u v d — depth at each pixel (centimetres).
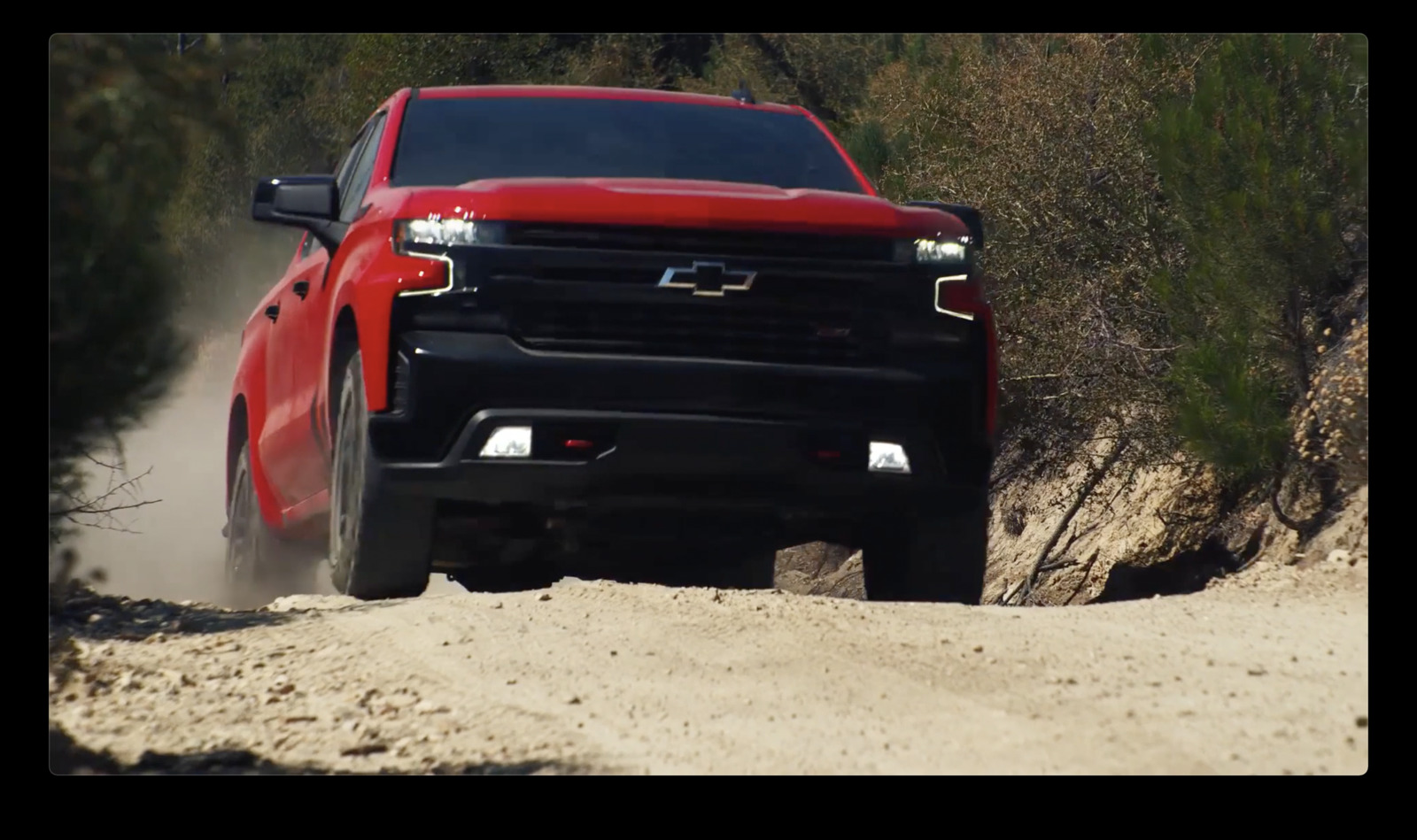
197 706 845
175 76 884
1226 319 1616
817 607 1020
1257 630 957
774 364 1051
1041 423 2177
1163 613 1016
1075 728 732
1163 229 2020
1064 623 978
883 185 2431
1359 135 1569
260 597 1614
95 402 1005
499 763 711
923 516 1109
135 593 2002
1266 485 1569
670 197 1062
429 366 1027
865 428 1062
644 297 1042
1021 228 2172
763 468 1051
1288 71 1648
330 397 1186
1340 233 1586
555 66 4953
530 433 1027
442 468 1030
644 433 1030
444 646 940
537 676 862
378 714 811
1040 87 2248
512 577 1365
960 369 1088
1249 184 1593
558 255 1038
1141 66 2141
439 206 1059
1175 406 1841
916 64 3084
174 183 921
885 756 694
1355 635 941
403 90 1334
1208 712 757
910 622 975
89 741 789
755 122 1324
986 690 808
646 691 820
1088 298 2072
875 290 1075
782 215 1069
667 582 1392
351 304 1102
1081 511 2191
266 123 5575
